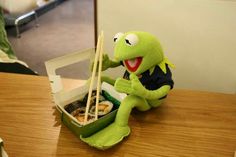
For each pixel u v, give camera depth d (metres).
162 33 0.82
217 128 0.56
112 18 0.83
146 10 0.79
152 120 0.58
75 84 0.66
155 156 0.49
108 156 0.49
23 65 0.98
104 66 0.57
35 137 0.53
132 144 0.51
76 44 2.23
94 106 0.56
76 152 0.49
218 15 0.74
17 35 2.36
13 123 0.56
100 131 0.53
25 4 2.49
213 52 0.80
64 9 3.12
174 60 0.85
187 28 0.79
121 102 0.55
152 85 0.54
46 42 2.26
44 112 0.59
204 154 0.50
